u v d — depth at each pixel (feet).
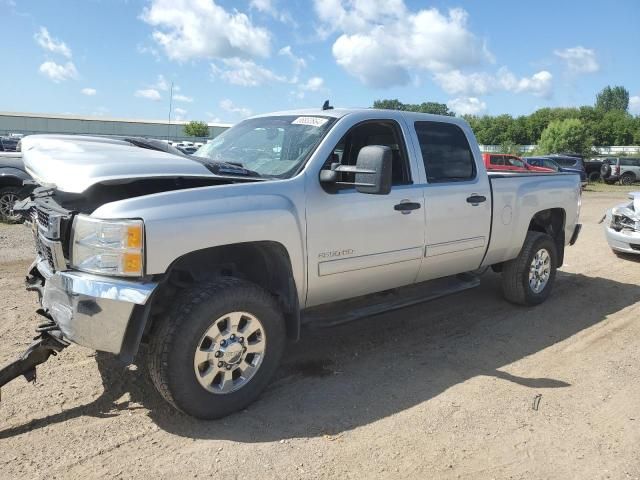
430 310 19.63
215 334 11.22
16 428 11.10
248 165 13.93
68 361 14.15
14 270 22.86
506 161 82.43
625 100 501.15
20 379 13.16
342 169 12.49
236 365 11.68
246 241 11.52
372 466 10.23
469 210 16.61
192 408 11.11
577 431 11.67
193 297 10.91
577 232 22.24
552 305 20.75
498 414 12.26
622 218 29.68
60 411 11.80
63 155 11.80
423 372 14.37
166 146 14.35
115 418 11.58
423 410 12.32
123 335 10.27
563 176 21.34
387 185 11.80
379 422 11.76
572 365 15.15
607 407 12.76
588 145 177.68
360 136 14.97
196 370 11.02
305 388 13.23
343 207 13.30
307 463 10.24
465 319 18.76
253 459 10.30
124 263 10.21
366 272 14.16
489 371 14.56
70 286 10.37
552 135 180.86
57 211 11.28
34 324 16.66
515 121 334.65
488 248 17.71
